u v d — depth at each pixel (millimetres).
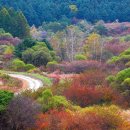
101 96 43188
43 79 70438
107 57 111562
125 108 41531
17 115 28859
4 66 93188
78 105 41375
